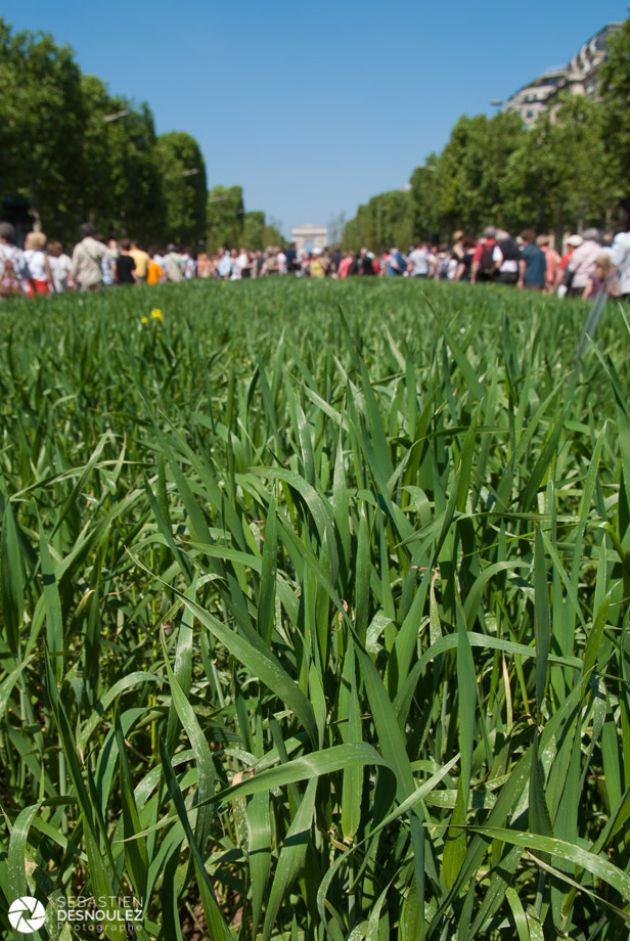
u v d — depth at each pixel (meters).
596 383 2.88
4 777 1.79
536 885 1.35
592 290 10.34
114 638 2.03
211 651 1.80
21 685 1.63
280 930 1.32
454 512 1.51
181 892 1.25
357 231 157.75
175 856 1.16
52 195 39.19
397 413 2.12
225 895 1.60
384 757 1.11
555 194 46.84
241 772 1.33
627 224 21.98
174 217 73.44
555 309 6.03
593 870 0.97
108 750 1.29
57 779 1.63
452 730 1.48
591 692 1.27
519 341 4.24
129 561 1.94
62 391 3.49
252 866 1.12
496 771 1.31
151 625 2.05
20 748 1.51
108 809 1.70
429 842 1.14
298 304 8.97
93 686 1.64
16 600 1.55
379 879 1.24
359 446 1.74
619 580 1.51
